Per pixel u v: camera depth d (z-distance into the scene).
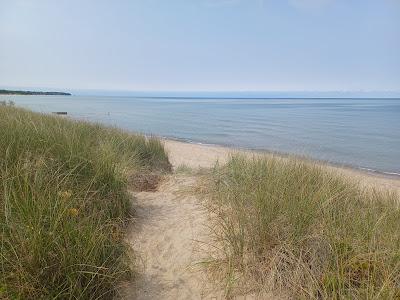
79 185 4.38
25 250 2.73
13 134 4.97
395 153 18.44
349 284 2.75
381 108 96.44
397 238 3.38
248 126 34.00
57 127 7.18
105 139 8.11
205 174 6.87
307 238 3.35
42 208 3.13
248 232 3.69
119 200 4.64
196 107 92.50
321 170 6.13
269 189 4.33
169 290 3.35
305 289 2.87
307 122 40.16
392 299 2.60
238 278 3.31
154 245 4.18
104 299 2.98
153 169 7.74
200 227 4.49
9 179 3.62
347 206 4.41
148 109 73.88
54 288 2.69
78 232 3.20
